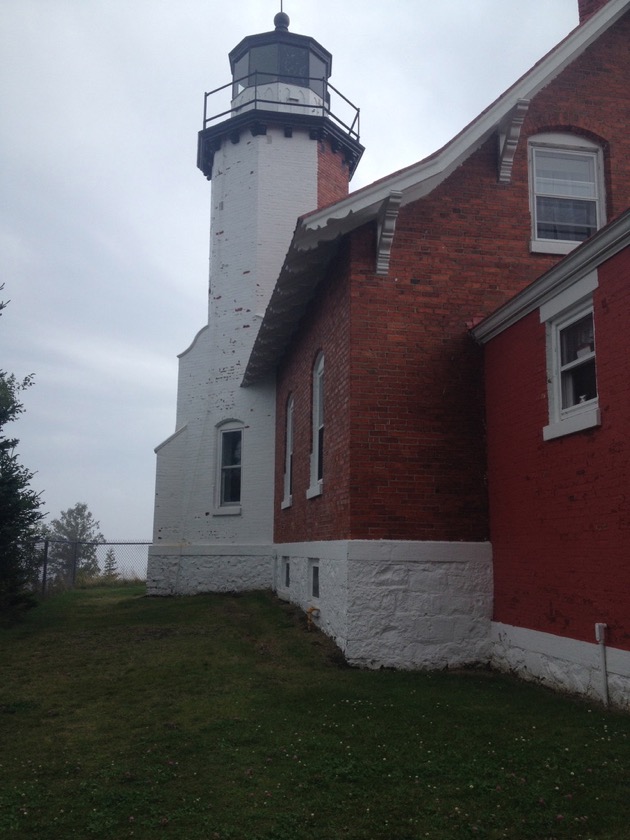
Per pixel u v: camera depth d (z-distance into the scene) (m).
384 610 9.13
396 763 5.41
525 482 8.60
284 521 15.42
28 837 4.29
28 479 14.66
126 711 7.15
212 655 9.77
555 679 7.80
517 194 10.52
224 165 19.30
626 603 6.64
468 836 4.23
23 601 14.20
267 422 17.78
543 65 10.23
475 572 9.38
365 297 9.80
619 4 10.45
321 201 18.98
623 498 6.73
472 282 10.13
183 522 18.19
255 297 18.25
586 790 4.83
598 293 7.23
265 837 4.23
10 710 7.23
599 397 7.16
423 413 9.66
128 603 16.31
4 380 15.22
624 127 10.86
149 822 4.45
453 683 8.23
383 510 9.35
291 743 5.94
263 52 20.70
